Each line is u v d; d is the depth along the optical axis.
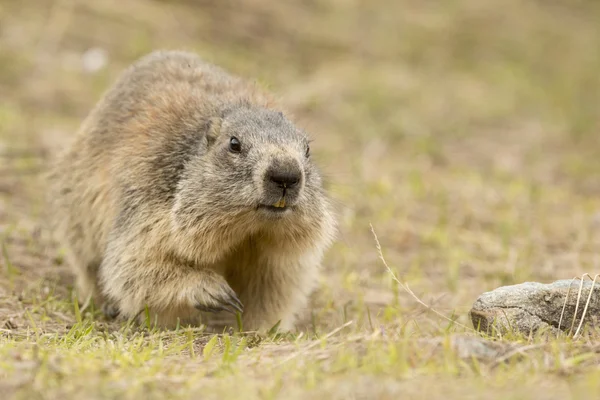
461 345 7.79
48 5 25.73
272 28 28.89
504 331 9.13
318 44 28.88
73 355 7.84
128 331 9.82
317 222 10.27
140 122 10.95
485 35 33.25
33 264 12.78
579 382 7.07
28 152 17.36
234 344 8.58
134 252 10.16
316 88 24.55
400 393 6.77
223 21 28.16
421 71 28.81
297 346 8.16
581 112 26.41
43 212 14.84
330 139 21.66
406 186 18.64
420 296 11.98
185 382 7.15
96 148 11.43
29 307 10.83
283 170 9.45
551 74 30.88
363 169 19.38
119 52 24.16
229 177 9.75
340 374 7.24
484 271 13.69
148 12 26.94
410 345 7.82
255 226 9.89
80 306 11.33
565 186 19.78
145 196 10.26
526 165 21.33
